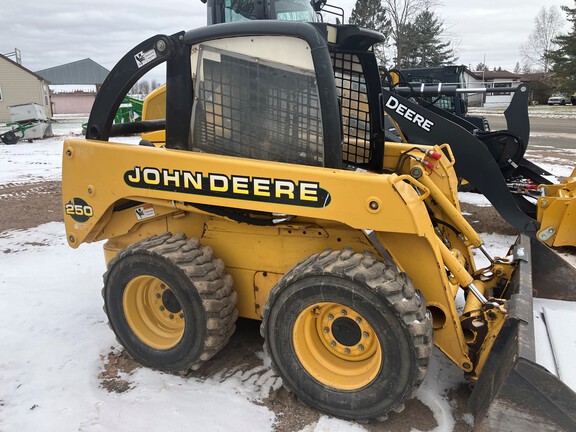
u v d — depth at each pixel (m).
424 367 2.30
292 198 2.49
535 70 65.25
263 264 2.93
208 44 2.73
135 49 2.84
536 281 3.36
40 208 7.78
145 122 4.02
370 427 2.49
